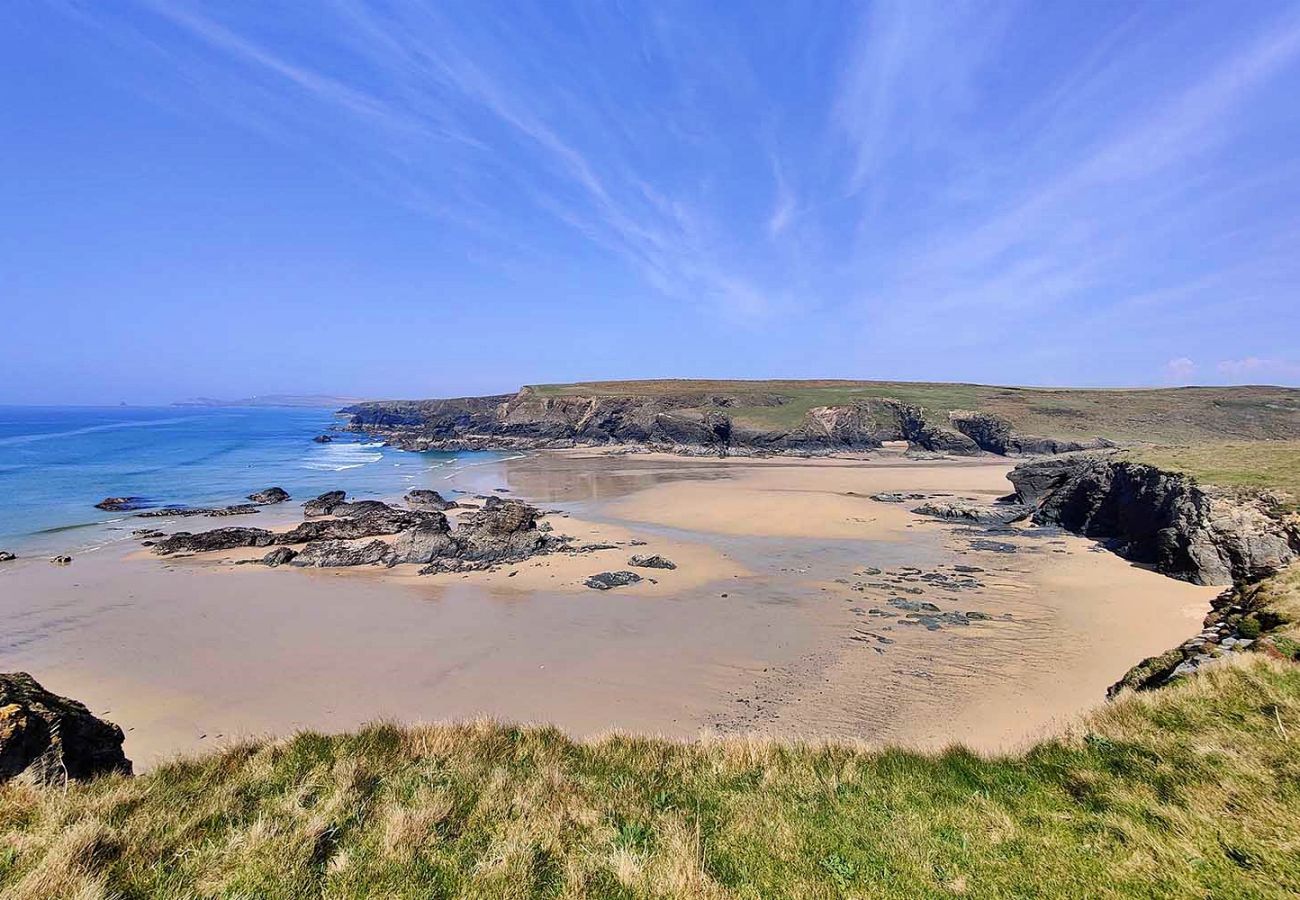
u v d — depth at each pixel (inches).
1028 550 1301.7
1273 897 204.5
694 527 1561.3
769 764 335.6
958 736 550.9
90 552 1311.5
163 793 278.8
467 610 937.5
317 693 665.6
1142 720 352.5
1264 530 964.6
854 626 854.5
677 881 216.1
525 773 317.1
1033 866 229.0
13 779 280.8
